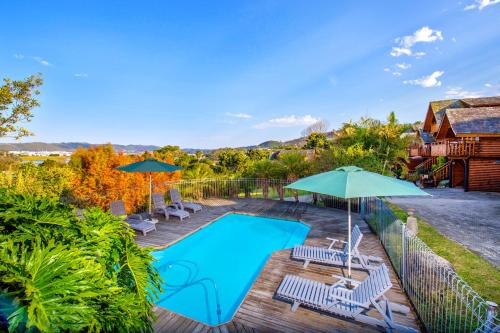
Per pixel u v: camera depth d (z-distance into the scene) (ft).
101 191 40.32
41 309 5.40
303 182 17.12
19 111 36.63
